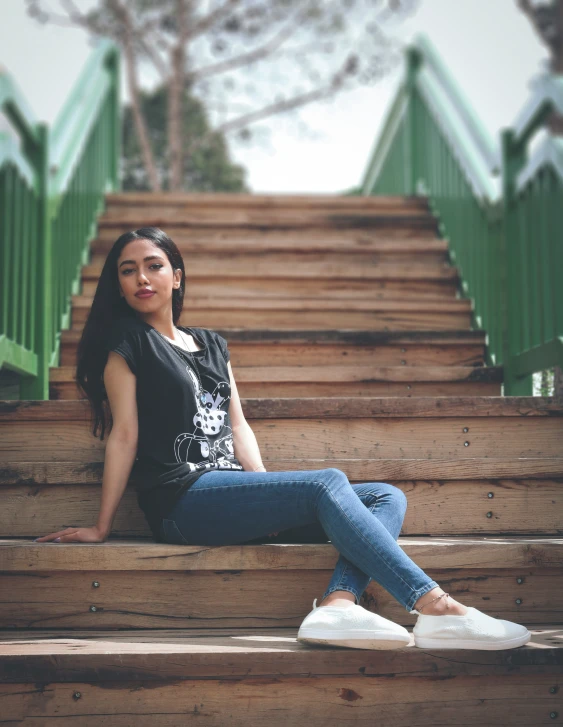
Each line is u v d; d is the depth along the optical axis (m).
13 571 1.73
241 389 2.79
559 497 2.05
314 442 2.25
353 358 3.14
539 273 2.95
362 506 1.68
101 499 1.82
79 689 1.51
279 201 4.80
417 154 5.56
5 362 2.38
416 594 1.58
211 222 4.40
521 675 1.57
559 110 2.77
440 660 1.54
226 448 1.90
